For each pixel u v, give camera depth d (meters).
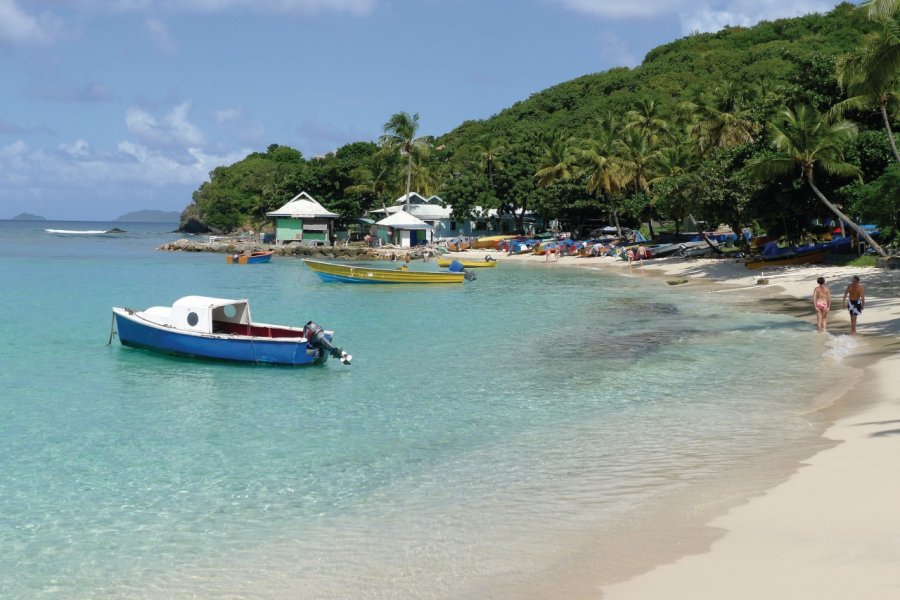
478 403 18.56
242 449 15.00
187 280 56.69
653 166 81.06
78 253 94.44
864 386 17.88
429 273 52.81
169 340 25.08
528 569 8.74
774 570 7.75
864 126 49.88
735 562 8.15
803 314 32.44
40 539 10.58
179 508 11.75
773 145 46.00
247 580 8.99
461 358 24.77
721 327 29.98
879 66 35.06
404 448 14.84
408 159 98.44
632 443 14.48
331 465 13.84
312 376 22.19
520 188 99.12
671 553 8.74
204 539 10.45
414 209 104.88
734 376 20.61
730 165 56.25
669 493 11.19
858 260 47.44
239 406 18.64
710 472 12.16
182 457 14.50
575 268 69.94
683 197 58.22
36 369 23.39
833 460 11.98
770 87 77.75
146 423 17.11
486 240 96.06
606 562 8.69
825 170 46.84
